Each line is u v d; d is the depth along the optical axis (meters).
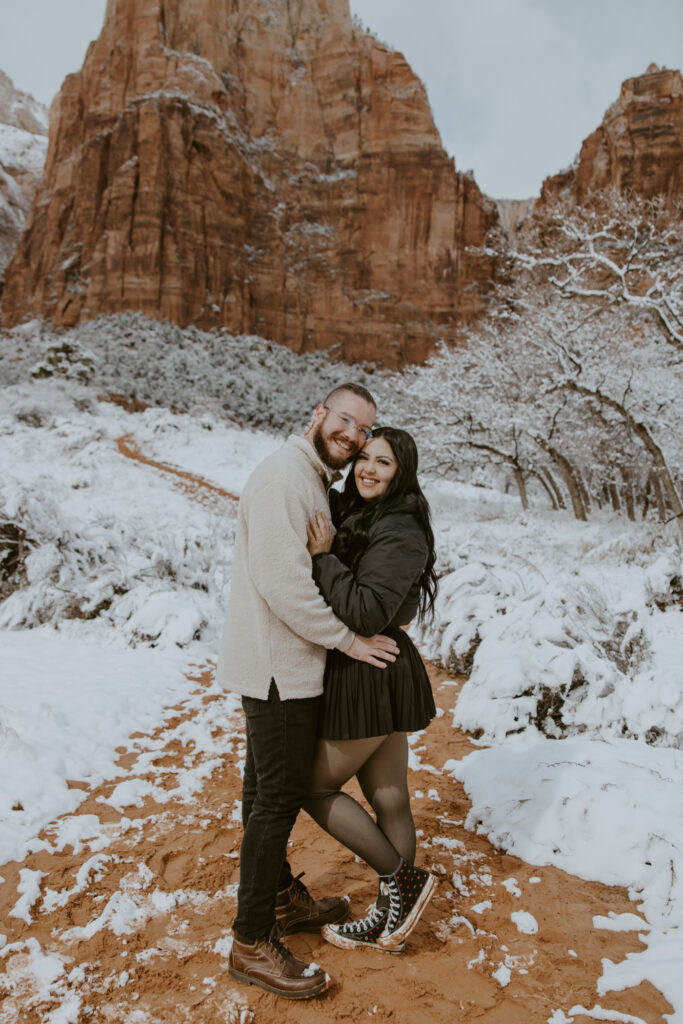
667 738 3.77
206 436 28.11
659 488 18.64
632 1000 1.99
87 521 8.55
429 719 2.23
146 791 3.37
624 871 2.64
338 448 2.11
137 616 5.87
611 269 14.70
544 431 18.72
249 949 2.04
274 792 2.04
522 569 9.51
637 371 16.42
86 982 2.04
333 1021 1.92
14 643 5.51
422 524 2.15
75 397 30.88
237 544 2.16
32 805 3.06
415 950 2.25
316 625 1.94
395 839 2.24
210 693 4.84
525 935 2.32
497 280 54.03
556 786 3.04
